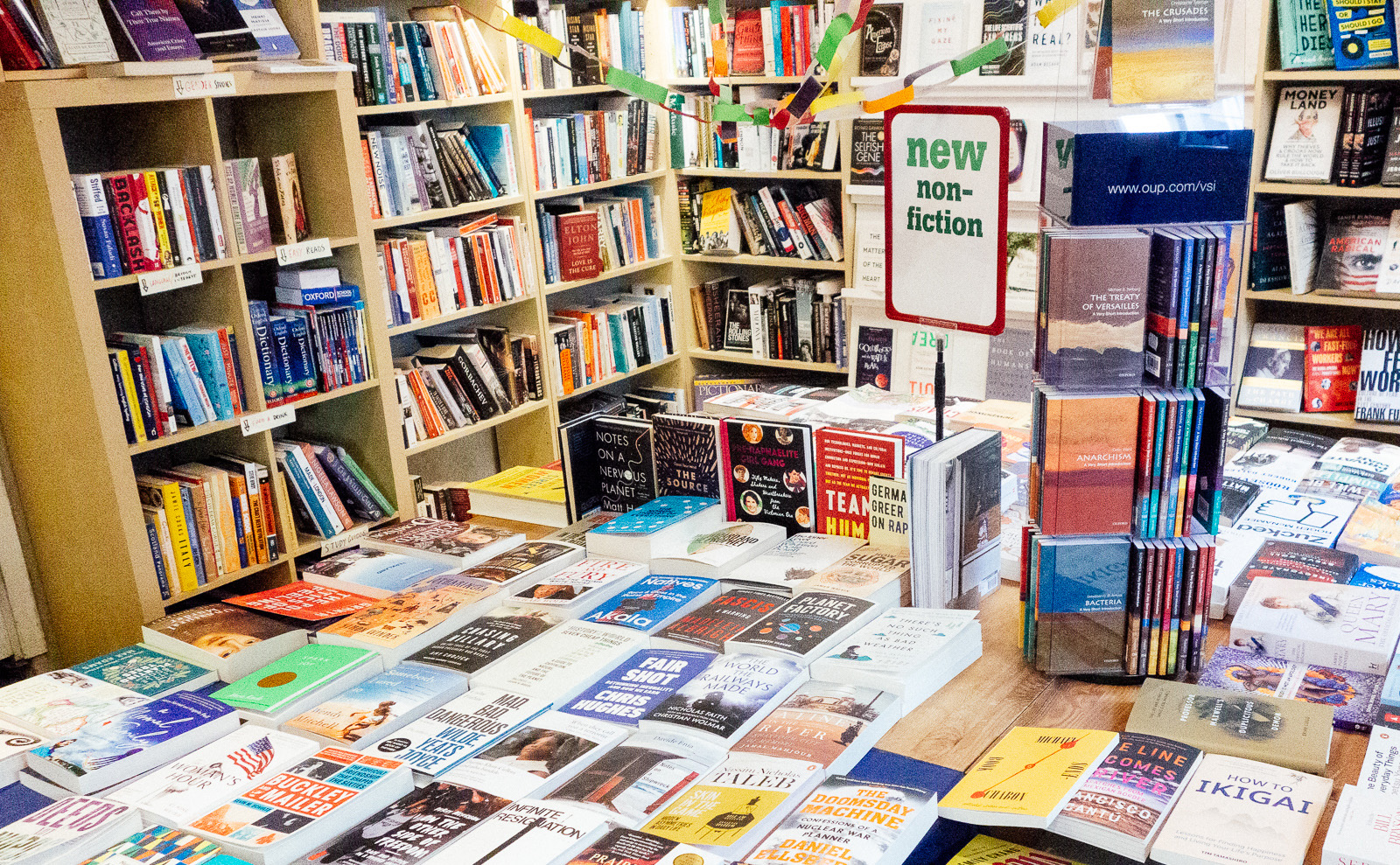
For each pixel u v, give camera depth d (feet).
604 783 4.48
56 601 10.11
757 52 14.67
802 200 15.37
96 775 4.73
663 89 6.44
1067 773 4.44
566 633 5.91
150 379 9.44
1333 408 12.25
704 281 16.87
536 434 14.79
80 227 8.66
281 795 4.47
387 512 11.90
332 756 4.79
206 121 9.60
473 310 13.09
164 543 9.71
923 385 14.33
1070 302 5.19
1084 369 5.28
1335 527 7.43
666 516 7.07
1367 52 11.02
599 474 7.93
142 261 9.26
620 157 15.23
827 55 5.88
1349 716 5.00
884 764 4.76
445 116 13.92
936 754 4.85
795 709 5.03
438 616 6.15
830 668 5.31
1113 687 5.49
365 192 10.98
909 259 5.90
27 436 9.51
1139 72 5.12
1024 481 7.75
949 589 6.05
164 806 4.50
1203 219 5.15
